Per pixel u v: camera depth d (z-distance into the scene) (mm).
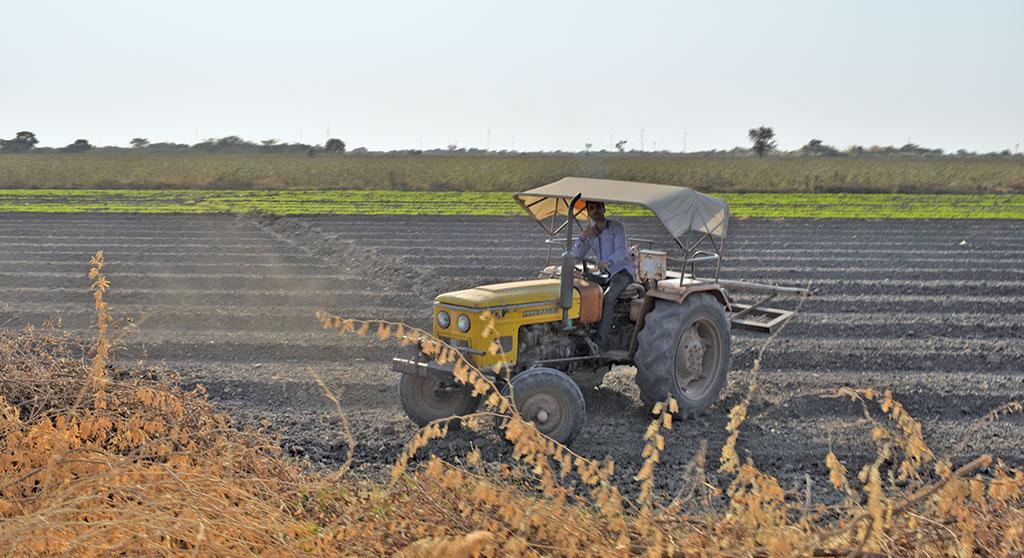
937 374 8758
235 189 30406
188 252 15992
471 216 22031
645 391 7305
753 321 8453
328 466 6250
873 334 10320
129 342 9688
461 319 6754
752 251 16641
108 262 14828
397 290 12820
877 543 3586
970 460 6449
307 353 9398
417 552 3174
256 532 3535
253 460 4961
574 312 7133
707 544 3637
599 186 7402
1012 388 8219
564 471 3750
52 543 3264
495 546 3381
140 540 3365
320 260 15391
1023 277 13977
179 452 4430
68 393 6254
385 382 8398
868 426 7195
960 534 3695
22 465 4402
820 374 8766
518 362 7051
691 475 6055
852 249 17047
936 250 17000
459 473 3674
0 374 6543
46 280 13227
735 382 8531
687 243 7574
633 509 4102
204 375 8492
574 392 6531
